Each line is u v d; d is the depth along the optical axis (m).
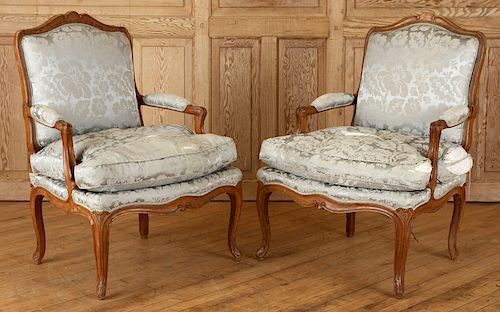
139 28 3.98
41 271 2.87
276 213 3.78
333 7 3.97
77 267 2.92
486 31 3.91
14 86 3.99
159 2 3.97
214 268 2.91
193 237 3.34
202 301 2.56
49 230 3.45
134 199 2.59
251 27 3.98
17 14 3.94
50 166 2.71
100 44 3.08
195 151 2.73
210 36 3.98
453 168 2.74
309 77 4.02
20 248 3.17
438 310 2.48
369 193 2.62
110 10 3.96
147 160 2.59
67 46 2.97
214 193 2.84
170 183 2.70
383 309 2.49
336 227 3.51
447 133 2.92
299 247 3.18
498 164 4.00
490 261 2.99
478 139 4.00
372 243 3.24
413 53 3.08
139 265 2.94
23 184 4.05
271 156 2.87
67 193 2.63
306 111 3.05
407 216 2.57
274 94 4.02
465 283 2.73
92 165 2.49
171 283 2.74
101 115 3.02
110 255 3.07
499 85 3.95
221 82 4.02
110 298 2.59
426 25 3.11
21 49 2.88
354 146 2.70
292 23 3.97
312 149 2.76
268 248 3.02
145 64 4.01
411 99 3.04
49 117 2.65
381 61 3.15
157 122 4.04
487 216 3.73
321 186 2.72
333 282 2.75
